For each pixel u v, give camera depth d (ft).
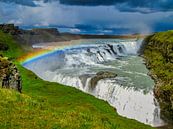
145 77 326.85
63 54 445.78
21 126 90.17
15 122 92.48
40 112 106.11
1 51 482.28
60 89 262.06
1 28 579.89
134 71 361.30
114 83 296.71
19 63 427.33
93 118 111.45
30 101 118.01
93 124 101.09
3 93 120.26
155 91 272.72
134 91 275.39
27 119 96.53
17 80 179.52
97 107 214.28
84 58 442.91
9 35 568.41
